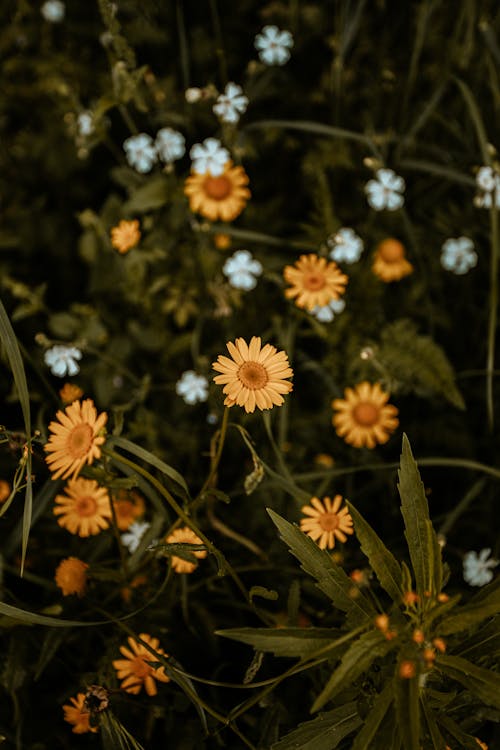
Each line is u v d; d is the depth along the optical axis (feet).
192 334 8.73
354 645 3.83
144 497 7.53
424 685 4.42
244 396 4.60
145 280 9.03
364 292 8.26
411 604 4.20
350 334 8.13
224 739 6.00
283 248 9.33
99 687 5.01
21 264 10.07
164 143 8.46
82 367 8.63
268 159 10.19
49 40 10.76
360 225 9.51
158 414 8.61
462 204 9.75
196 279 8.89
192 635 6.57
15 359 4.75
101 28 10.59
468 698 4.61
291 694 6.05
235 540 7.19
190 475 8.09
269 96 10.16
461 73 9.76
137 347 8.93
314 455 8.22
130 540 6.75
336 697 4.64
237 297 8.42
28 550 7.06
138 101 7.53
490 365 7.00
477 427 8.60
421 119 8.86
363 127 10.09
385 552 4.38
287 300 8.54
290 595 5.31
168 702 6.02
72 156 10.40
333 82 9.85
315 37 10.45
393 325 7.68
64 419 4.74
